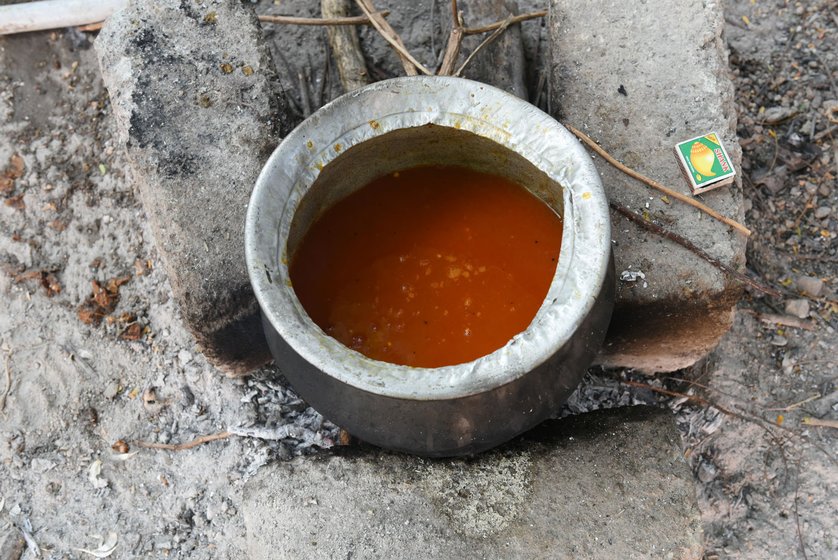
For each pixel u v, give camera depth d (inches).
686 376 45.1
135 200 46.9
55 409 44.5
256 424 43.4
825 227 47.1
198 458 43.4
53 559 42.9
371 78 47.9
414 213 35.4
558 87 40.4
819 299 46.2
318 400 33.1
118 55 40.4
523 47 46.0
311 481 37.4
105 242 46.5
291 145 32.7
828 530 44.1
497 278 33.9
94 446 44.1
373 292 34.3
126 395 44.6
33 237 46.9
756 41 49.8
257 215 31.9
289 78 48.8
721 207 38.5
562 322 30.1
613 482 36.8
